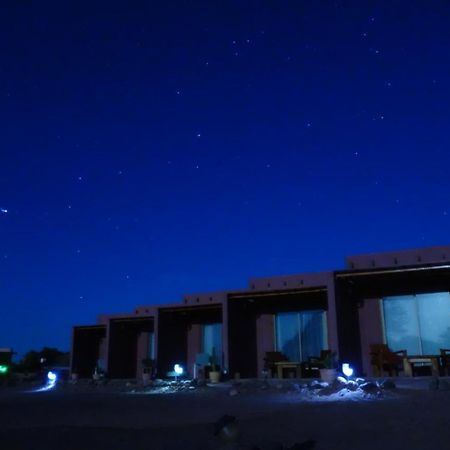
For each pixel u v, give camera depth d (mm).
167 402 11414
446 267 14711
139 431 7121
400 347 16781
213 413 8961
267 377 16594
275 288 17234
